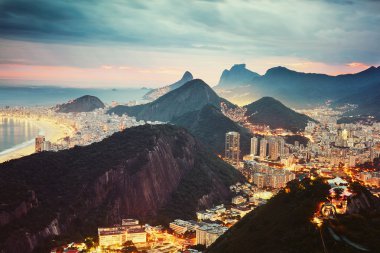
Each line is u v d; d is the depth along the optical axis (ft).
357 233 262.26
